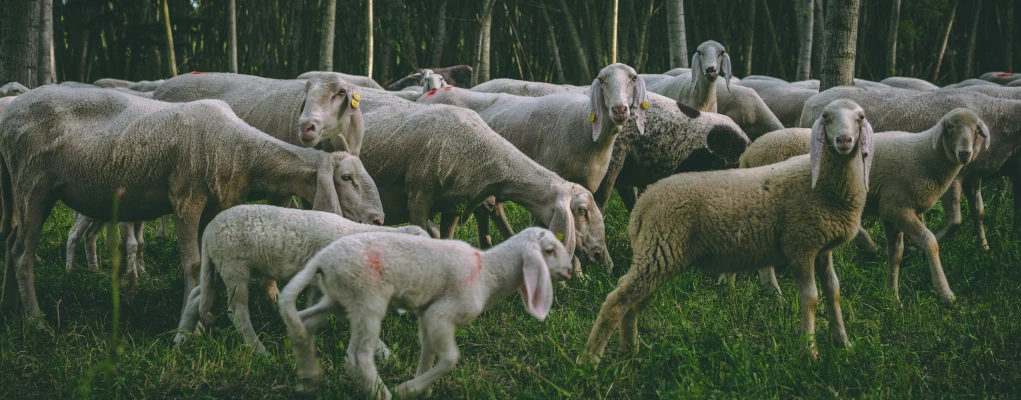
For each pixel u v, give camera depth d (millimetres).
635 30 20531
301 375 4566
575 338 5625
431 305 4512
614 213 9664
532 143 7961
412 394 4484
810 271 5359
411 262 4430
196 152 6152
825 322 6109
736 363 5090
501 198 6914
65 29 23438
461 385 5023
